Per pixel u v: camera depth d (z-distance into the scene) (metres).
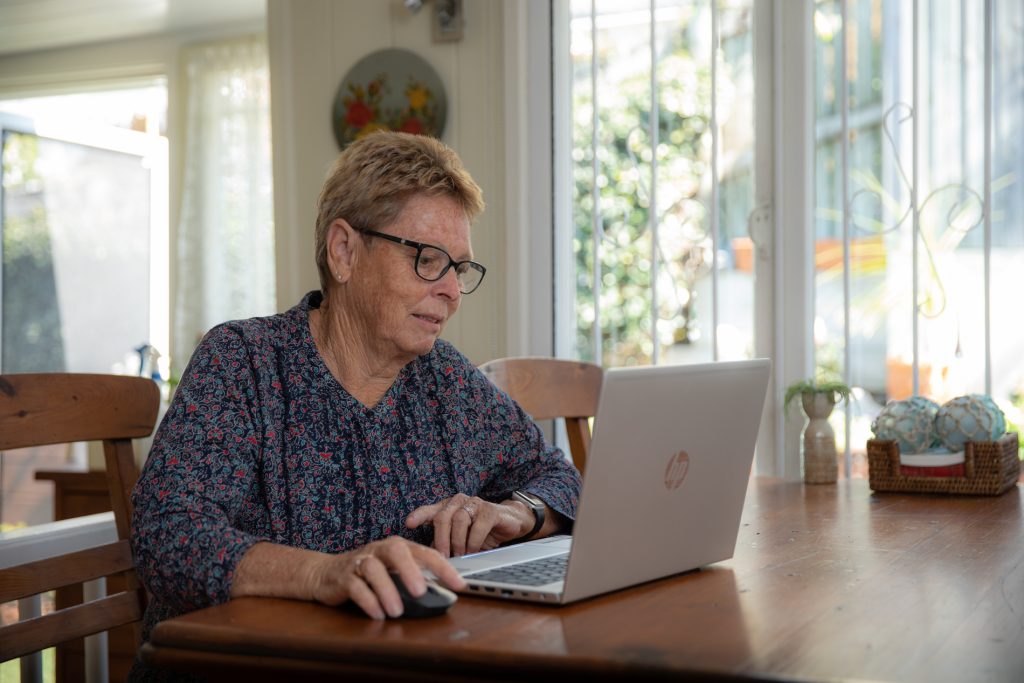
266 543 1.10
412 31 3.10
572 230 3.02
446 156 1.43
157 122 4.37
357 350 1.41
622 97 2.97
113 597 1.48
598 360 2.99
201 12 3.90
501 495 1.57
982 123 2.68
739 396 1.17
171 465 1.20
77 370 4.50
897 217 2.74
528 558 1.19
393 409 1.42
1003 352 2.70
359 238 1.38
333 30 3.19
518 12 2.98
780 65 2.79
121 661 2.93
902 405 2.00
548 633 0.90
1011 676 0.79
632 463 1.03
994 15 2.68
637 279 2.96
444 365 1.52
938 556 1.29
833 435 2.17
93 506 3.56
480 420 1.53
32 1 3.91
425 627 0.92
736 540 1.33
